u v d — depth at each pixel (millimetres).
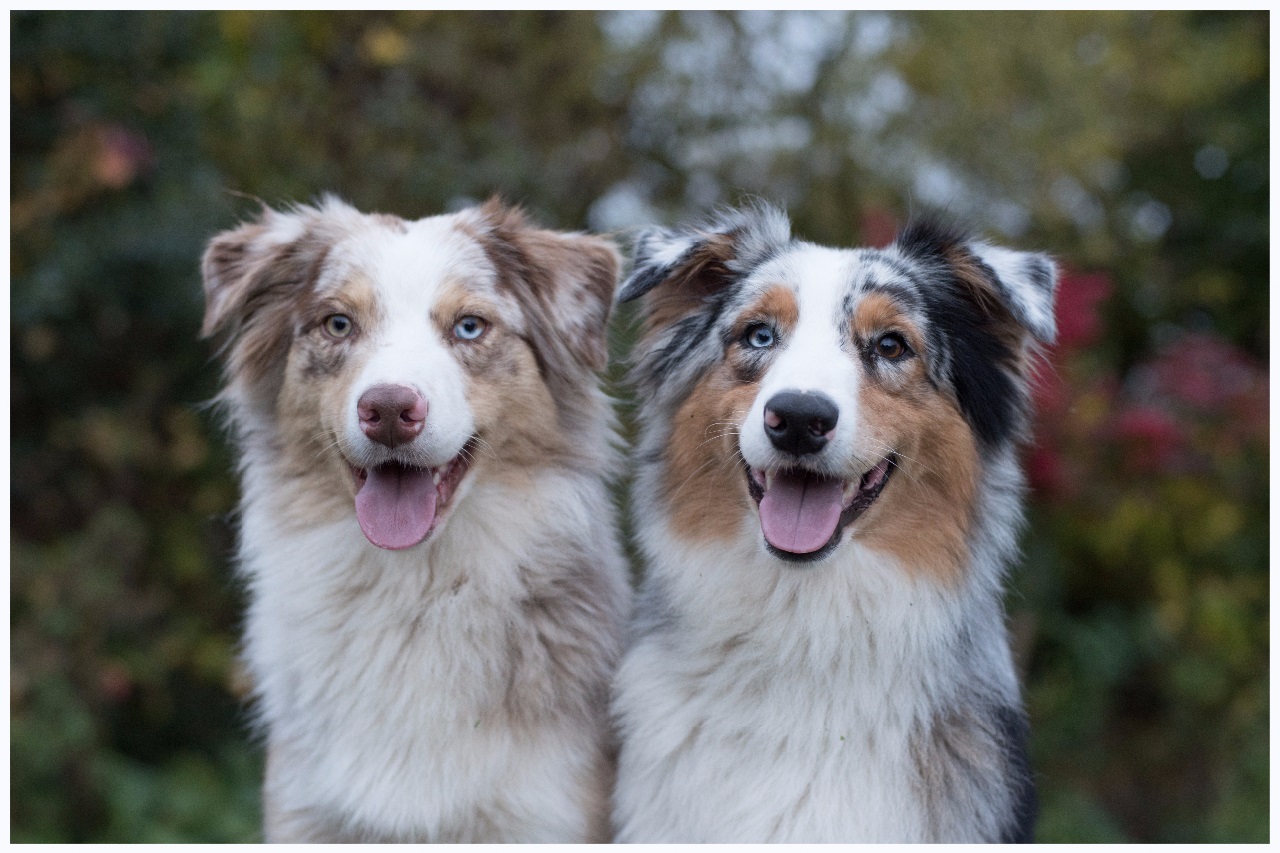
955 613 3400
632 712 3465
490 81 7625
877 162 7938
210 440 6863
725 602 3346
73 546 6605
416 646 3475
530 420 3666
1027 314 3340
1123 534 7020
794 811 3270
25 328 6406
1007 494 3615
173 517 7031
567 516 3689
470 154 7324
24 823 6117
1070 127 8227
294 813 3596
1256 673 7383
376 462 3330
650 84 8023
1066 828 6562
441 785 3414
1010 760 3455
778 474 3211
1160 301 10188
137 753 7078
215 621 7043
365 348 3469
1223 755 7293
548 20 7777
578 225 7730
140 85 6570
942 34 7973
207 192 6492
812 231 7859
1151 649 7348
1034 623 7020
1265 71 10344
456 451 3367
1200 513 7316
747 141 8078
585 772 3521
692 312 3695
